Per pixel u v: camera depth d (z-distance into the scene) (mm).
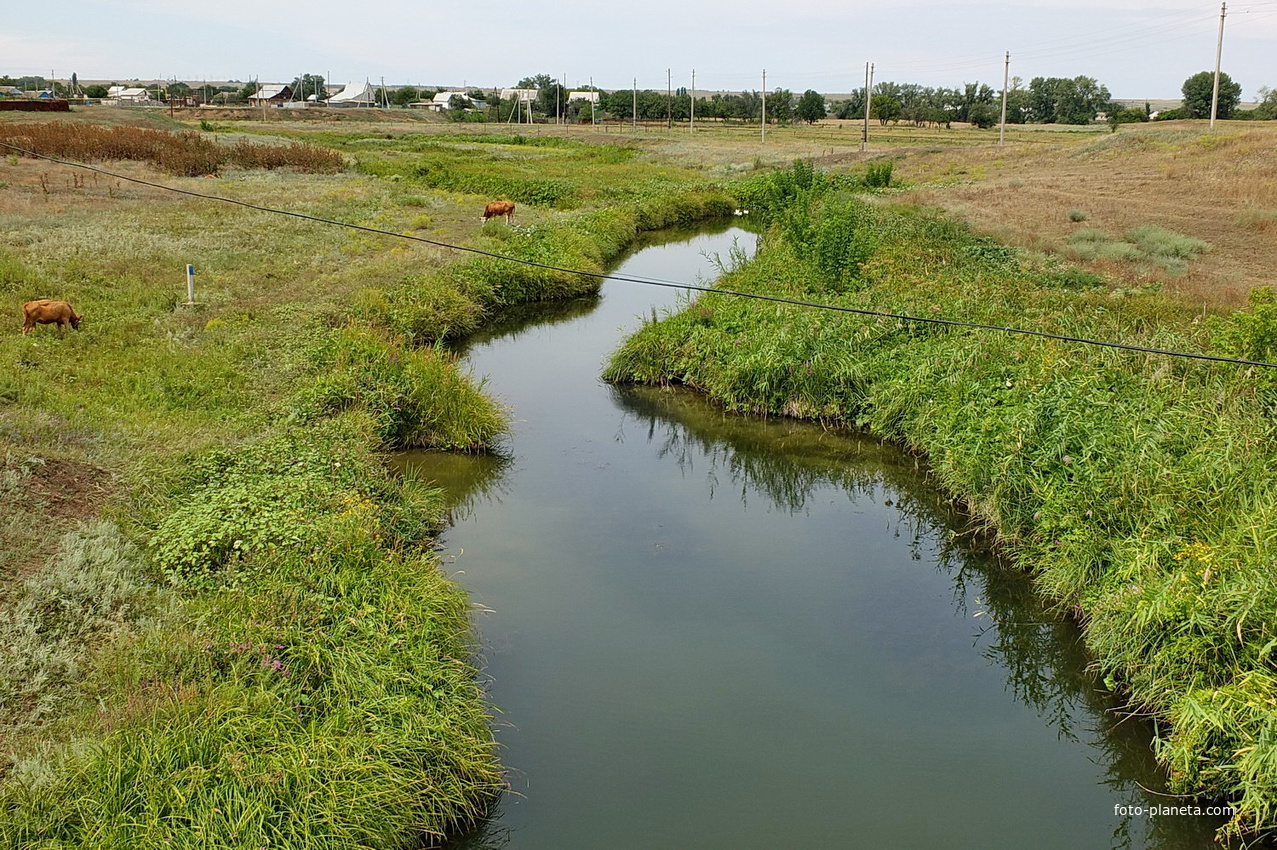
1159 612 7656
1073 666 9133
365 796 6188
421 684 7363
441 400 14281
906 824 6965
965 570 11016
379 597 8461
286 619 7965
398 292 20359
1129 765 7723
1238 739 6723
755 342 16500
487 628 9430
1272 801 6418
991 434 11758
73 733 6586
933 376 14266
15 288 17453
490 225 28922
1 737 6551
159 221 25828
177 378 14016
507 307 23609
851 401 15539
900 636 9555
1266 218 28250
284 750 6387
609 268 28516
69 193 29250
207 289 19344
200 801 5898
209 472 10938
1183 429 10328
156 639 7547
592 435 15359
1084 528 9492
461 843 6738
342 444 12023
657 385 17703
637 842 6715
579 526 12016
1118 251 23922
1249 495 8867
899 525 12305
